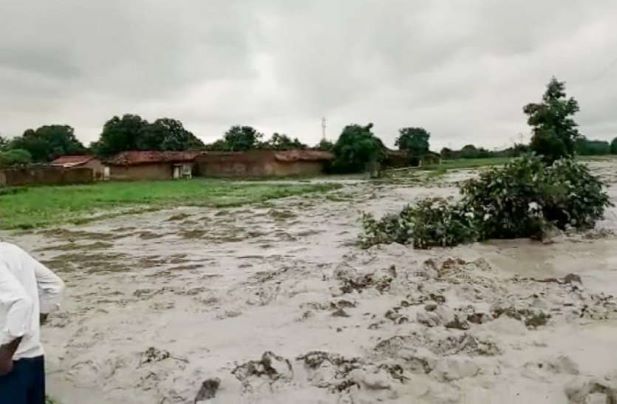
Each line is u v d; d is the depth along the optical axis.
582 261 11.95
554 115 32.16
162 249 15.35
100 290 10.31
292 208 26.47
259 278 10.77
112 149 77.69
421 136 90.62
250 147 79.75
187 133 83.06
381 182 48.12
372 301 8.55
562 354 6.06
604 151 89.38
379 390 5.35
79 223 21.66
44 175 48.38
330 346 6.68
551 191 15.09
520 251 13.39
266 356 6.00
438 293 8.75
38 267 4.08
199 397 5.46
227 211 25.45
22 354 3.72
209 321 7.95
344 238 16.36
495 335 6.78
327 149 77.88
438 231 13.84
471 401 5.13
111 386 5.88
